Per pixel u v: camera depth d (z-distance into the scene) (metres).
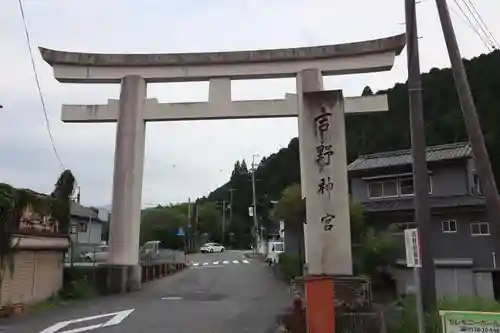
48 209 17.14
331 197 14.45
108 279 19.61
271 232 62.62
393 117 49.31
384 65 20.64
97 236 44.06
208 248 69.12
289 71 21.06
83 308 15.48
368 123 51.41
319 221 14.34
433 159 24.50
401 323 10.11
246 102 20.77
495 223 8.76
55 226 17.69
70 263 20.92
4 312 13.55
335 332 10.18
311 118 15.20
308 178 14.77
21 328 11.88
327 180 14.60
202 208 82.12
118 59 21.22
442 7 9.66
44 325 12.33
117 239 19.94
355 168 27.20
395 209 23.80
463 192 23.89
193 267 39.50
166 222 64.50
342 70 20.95
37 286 16.09
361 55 20.81
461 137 40.66
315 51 20.89
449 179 24.44
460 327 6.59
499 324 6.41
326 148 14.85
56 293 17.44
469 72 47.28
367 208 24.84
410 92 10.27
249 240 82.81
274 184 67.75
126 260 19.88
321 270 13.96
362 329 10.35
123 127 20.69
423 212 9.86
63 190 19.36
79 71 21.27
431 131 43.97
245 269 36.09
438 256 22.77
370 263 20.81
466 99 9.26
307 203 14.64
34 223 15.95
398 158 27.09
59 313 14.40
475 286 21.27
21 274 15.02
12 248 14.15
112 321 12.97
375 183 26.72
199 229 78.38
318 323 9.63
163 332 11.48
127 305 16.20
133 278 20.08
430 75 51.50
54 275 17.55
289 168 66.56
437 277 22.12
